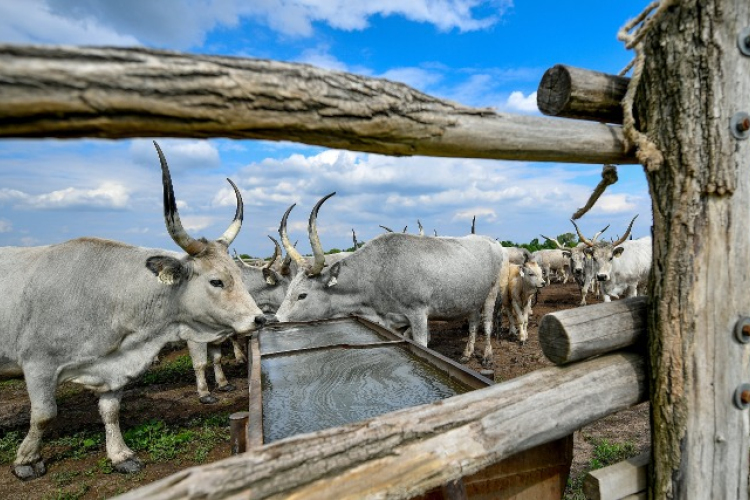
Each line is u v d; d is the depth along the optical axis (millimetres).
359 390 3512
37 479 3963
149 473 4109
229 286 4133
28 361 3744
